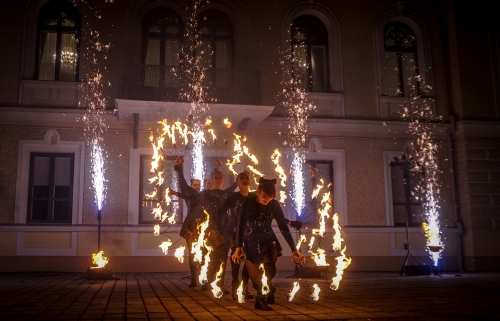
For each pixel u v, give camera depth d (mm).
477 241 14828
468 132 15336
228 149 14242
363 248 14516
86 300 6840
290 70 14961
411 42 15914
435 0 16031
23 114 13414
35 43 13961
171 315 5359
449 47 15898
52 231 13211
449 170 15430
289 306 6145
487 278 11445
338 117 15055
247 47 14781
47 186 13578
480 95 15625
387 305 6266
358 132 15086
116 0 14336
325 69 15445
